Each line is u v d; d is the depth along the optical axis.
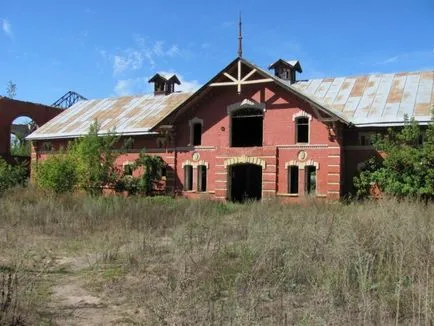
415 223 10.79
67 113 42.09
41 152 39.72
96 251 11.70
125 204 21.03
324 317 5.82
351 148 27.45
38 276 8.76
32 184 30.03
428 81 29.27
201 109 31.52
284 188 28.41
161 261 10.13
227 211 20.88
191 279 7.24
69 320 6.82
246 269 8.28
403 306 6.49
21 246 11.70
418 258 7.86
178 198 28.42
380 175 24.73
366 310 6.01
